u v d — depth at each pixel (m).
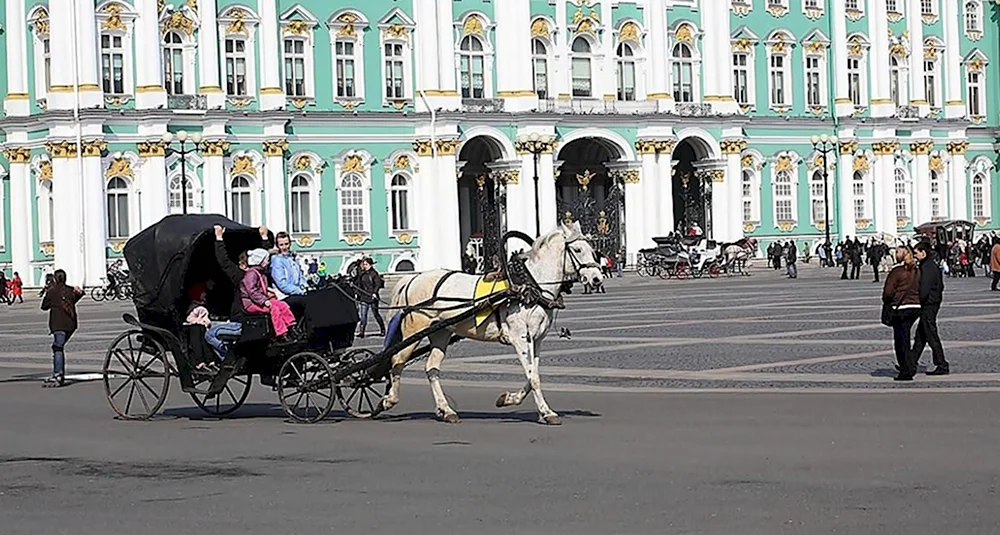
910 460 19.23
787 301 57.69
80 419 26.45
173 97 84.06
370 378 25.20
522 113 92.88
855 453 19.94
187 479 19.36
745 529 15.21
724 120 100.25
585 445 21.48
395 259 91.44
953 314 46.81
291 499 17.70
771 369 31.52
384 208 91.25
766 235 103.31
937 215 111.56
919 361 32.50
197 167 85.00
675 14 99.94
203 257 26.50
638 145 97.31
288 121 88.19
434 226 91.81
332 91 89.88
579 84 97.19
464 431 23.44
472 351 38.19
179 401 29.38
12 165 84.69
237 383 32.19
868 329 41.19
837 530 15.03
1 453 22.02
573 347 38.59
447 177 91.50
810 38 105.38
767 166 103.44
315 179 89.12
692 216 101.56
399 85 92.12
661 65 98.75
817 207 105.81
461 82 93.12
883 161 107.88
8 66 85.00
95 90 81.69
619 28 98.06
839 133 106.12
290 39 88.69
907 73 110.38
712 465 19.28
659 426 23.34
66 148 81.44
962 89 113.88
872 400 25.83
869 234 107.50
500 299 24.22
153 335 26.47
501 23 93.94
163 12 84.25
